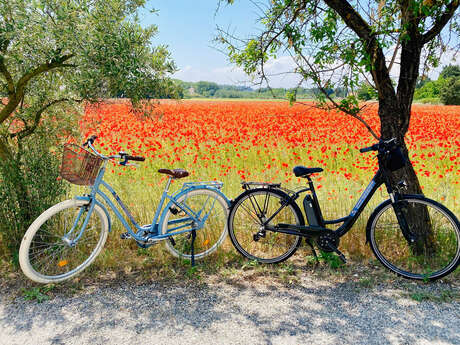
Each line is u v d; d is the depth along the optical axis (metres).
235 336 2.39
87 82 3.72
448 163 7.50
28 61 3.54
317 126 12.30
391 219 3.67
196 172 6.60
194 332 2.44
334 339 2.34
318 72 3.56
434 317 2.58
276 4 3.71
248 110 20.02
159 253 3.69
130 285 3.14
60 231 3.49
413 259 3.44
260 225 3.59
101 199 4.83
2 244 3.58
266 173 6.45
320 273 3.34
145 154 8.02
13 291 3.01
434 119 14.59
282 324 2.52
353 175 6.73
